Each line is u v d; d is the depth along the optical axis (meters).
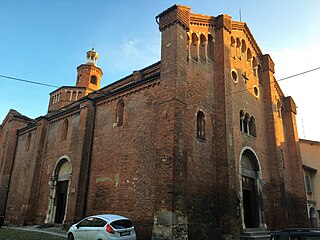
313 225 28.27
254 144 22.16
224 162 17.44
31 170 26.66
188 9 18.25
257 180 21.36
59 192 24.27
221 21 20.59
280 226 21.34
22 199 27.08
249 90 23.50
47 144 27.11
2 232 20.05
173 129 14.89
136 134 18.20
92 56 41.91
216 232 16.34
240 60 23.22
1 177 31.08
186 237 13.79
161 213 13.91
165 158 14.70
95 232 13.82
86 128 21.84
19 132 32.59
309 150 32.28
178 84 15.89
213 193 17.03
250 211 20.59
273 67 26.73
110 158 19.56
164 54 17.06
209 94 18.78
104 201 18.77
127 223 14.15
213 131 18.34
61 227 21.55
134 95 19.42
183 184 14.48
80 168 20.67
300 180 26.19
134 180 17.23
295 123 28.73
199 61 18.80
